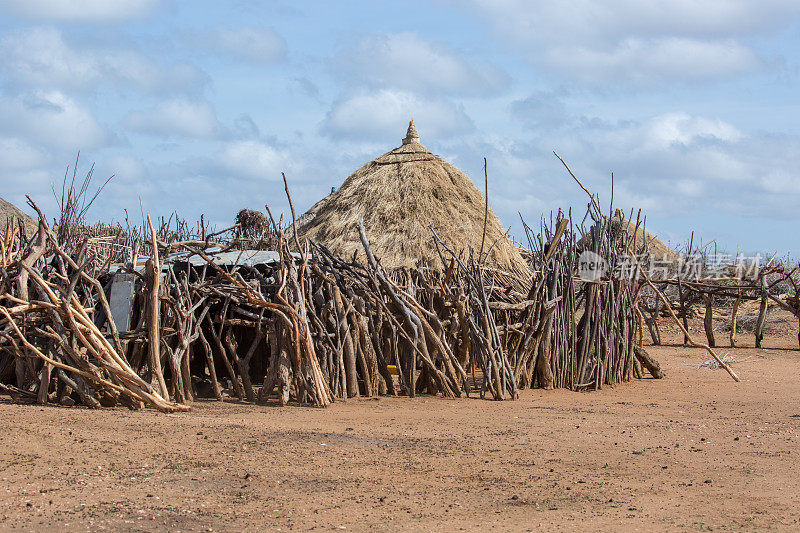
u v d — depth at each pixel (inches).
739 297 773.9
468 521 205.9
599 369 486.9
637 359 539.2
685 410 400.5
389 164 828.0
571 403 416.5
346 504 218.2
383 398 418.3
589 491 237.9
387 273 486.0
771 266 812.6
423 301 476.4
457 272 495.5
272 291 427.5
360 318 425.1
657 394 464.4
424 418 354.6
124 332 372.2
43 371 348.5
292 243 732.7
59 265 373.7
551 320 465.4
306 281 414.3
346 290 425.1
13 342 349.7
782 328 861.8
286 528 196.1
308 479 242.4
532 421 354.0
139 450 263.6
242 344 480.1
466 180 826.8
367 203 792.9
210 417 329.7
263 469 250.1
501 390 425.1
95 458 250.8
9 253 365.4
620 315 514.0
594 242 489.1
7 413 297.9
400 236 751.7
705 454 292.7
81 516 198.1
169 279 395.9
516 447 296.2
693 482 251.4
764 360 658.8
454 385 430.3
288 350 394.0
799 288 759.1
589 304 483.8
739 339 821.9
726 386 503.8
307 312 410.9
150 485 227.9
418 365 449.1
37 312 359.9
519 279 555.2
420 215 766.5
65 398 351.3
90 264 417.1
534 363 466.0
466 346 452.1
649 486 245.9
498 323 479.5
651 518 211.5
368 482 241.4
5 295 337.7
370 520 204.7
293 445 283.3
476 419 355.9
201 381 443.5
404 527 199.5
